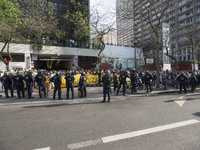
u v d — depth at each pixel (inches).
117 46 1310.3
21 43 846.5
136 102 274.5
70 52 1013.2
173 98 309.0
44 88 340.2
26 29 680.4
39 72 336.8
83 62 1082.7
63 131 139.7
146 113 196.4
